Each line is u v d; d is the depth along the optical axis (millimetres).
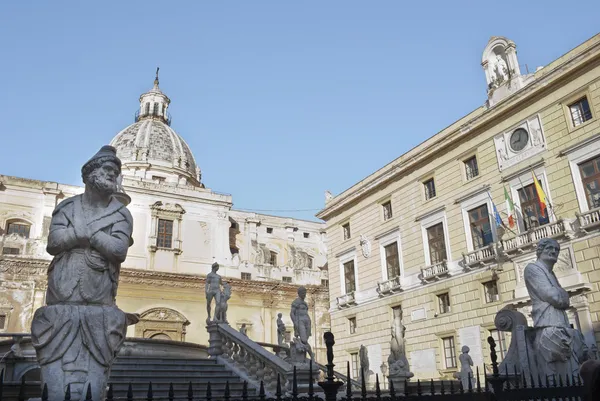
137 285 39000
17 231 37438
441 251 27938
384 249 32000
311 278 47438
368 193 33688
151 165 50781
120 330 4629
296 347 13344
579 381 5531
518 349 8148
